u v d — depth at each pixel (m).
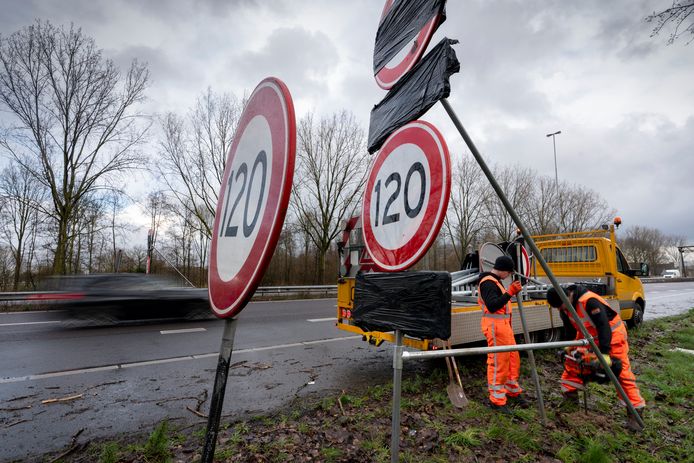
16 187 20.16
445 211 1.31
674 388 4.63
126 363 5.80
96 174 17.12
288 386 4.86
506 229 31.95
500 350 2.51
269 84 1.12
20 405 4.18
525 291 6.44
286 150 0.95
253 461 2.92
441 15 1.43
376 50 2.00
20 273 23.67
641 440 3.36
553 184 34.78
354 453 3.03
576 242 8.48
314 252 29.17
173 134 19.78
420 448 3.13
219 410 1.10
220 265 1.22
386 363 6.02
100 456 3.01
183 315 9.47
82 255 28.30
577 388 3.99
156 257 30.25
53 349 6.55
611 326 3.79
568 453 3.01
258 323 9.65
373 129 1.95
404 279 1.83
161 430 3.11
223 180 1.36
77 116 16.42
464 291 6.52
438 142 1.39
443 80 1.38
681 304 17.00
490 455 3.03
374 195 1.80
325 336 8.10
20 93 15.43
